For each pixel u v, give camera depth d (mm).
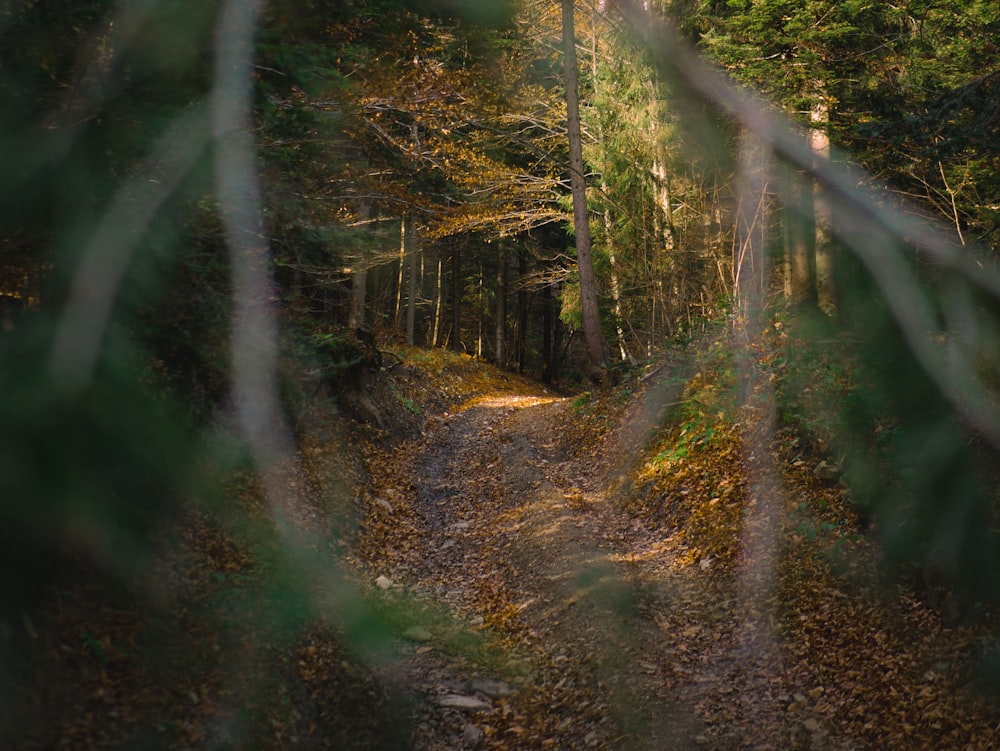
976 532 6227
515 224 20078
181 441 5711
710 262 16688
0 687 4082
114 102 4898
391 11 6527
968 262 7863
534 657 7223
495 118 7980
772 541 8195
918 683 5504
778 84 10766
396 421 15758
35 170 4426
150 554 5891
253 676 5520
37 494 3787
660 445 12008
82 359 4121
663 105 15719
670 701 6078
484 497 12461
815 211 11586
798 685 6020
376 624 7383
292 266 8164
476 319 42188
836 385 9523
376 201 8961
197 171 5656
